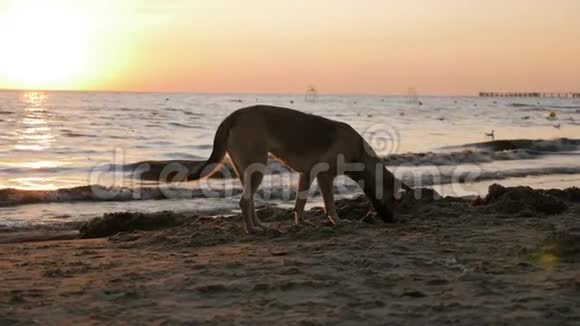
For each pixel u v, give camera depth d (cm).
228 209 1438
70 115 5322
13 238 1084
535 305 491
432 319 464
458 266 630
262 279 588
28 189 1605
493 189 1091
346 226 884
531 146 3108
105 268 661
